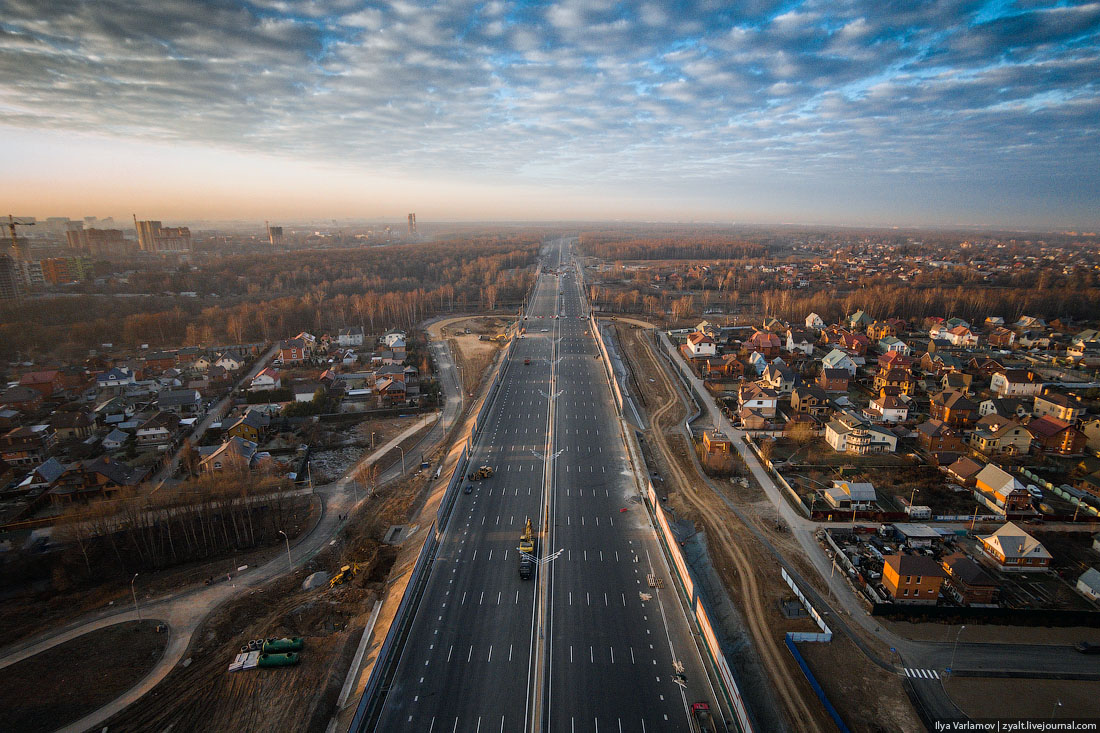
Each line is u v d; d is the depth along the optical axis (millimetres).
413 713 53312
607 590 71500
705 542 82750
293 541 87062
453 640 62969
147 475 103812
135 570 80812
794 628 65312
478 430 125312
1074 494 91375
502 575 74562
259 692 56875
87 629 68375
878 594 70375
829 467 105875
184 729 53375
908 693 56438
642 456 112250
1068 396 125438
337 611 69438
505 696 55188
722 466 104438
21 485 98812
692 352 188500
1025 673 59000
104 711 56188
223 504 88000
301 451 115000
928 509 88188
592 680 57219
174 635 67125
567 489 98312
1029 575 74375
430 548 80375
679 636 63531
